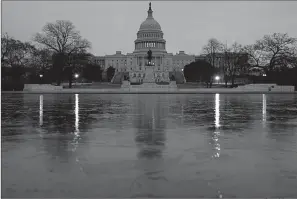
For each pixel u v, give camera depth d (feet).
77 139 51.52
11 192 28.07
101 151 42.98
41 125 67.56
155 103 133.90
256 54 307.17
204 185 29.81
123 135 55.11
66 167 35.37
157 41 633.20
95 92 253.24
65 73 293.84
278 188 29.14
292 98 176.45
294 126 66.18
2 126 66.18
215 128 63.26
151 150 43.57
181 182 30.58
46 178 31.68
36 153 41.83
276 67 301.02
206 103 134.00
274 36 297.74
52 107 113.29
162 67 612.70
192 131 59.47
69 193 27.89
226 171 34.01
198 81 452.76
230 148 44.86
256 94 232.94
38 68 319.88
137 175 32.63
